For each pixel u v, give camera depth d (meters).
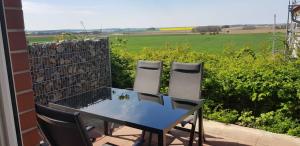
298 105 3.94
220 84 4.47
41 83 4.34
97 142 3.57
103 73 5.71
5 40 0.91
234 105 4.56
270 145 3.51
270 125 4.04
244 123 4.22
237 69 4.47
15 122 0.98
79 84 5.12
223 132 3.94
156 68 4.04
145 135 3.71
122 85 5.86
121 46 6.78
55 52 4.58
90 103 3.10
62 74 4.74
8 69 0.93
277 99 4.13
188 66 3.71
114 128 4.02
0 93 0.91
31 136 1.09
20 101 1.03
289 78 3.98
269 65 4.43
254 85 4.15
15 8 0.98
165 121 2.42
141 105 2.97
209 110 4.49
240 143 3.58
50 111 1.70
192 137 3.11
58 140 1.86
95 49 5.48
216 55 5.84
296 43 5.72
